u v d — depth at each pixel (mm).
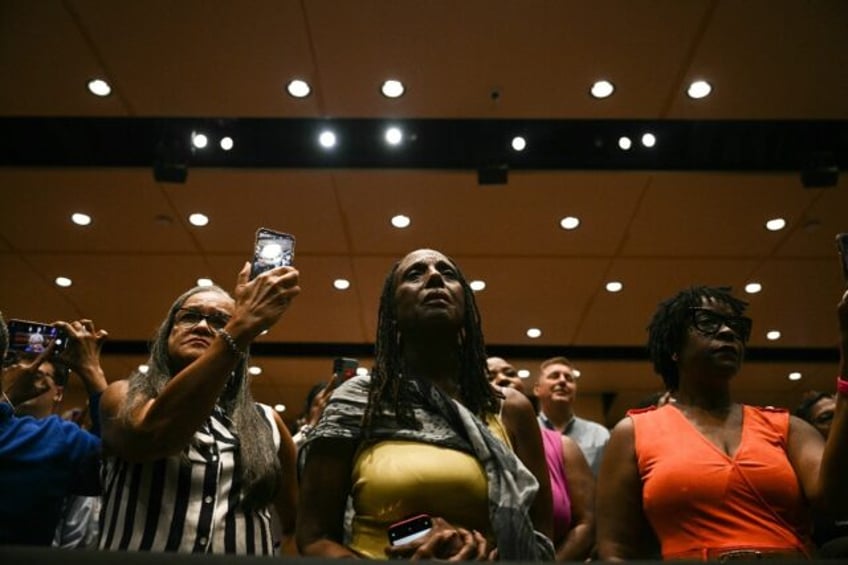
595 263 6102
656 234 5637
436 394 1427
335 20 3629
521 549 1213
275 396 9367
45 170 4785
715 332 1735
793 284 6422
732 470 1509
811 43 3760
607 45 3795
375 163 4816
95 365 1906
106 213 5352
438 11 3570
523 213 5355
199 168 4809
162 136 4570
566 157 4773
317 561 682
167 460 1430
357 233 5645
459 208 5293
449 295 1564
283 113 4328
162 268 6215
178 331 1648
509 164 4824
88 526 2258
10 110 4340
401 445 1360
